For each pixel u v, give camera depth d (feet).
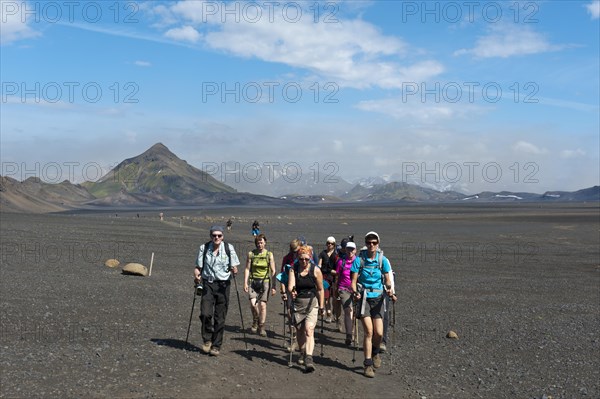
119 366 34.12
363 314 36.04
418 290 79.97
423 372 37.17
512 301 71.72
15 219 281.74
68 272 85.66
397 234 226.58
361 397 31.24
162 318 51.62
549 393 33.04
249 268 46.80
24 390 28.66
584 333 52.08
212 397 29.37
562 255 140.67
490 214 534.78
